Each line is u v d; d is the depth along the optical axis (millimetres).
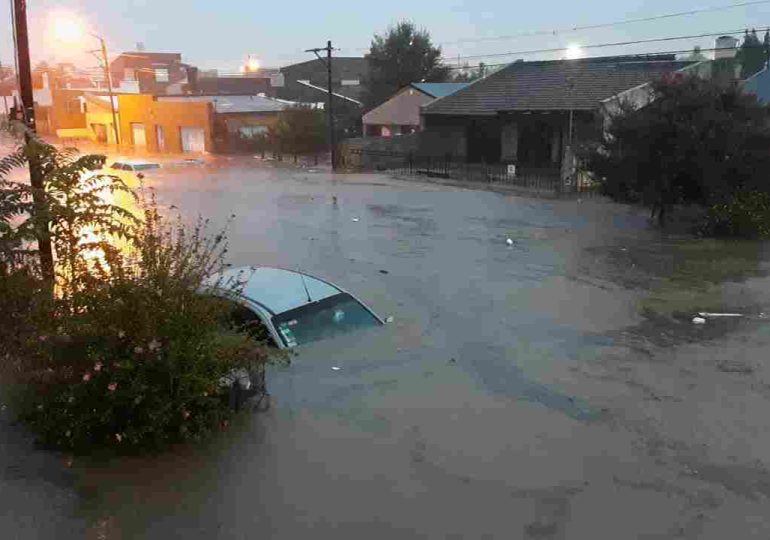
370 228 21359
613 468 6594
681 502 6035
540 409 7895
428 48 55281
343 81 77500
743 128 19219
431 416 7656
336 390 8242
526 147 36000
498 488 6230
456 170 36062
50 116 77688
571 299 12977
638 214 23641
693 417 7715
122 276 6844
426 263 16391
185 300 6957
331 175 38406
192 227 21391
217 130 54781
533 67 38188
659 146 20281
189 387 6875
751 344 10320
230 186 33250
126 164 41094
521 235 20047
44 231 8008
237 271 10758
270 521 5707
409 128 44781
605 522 5738
